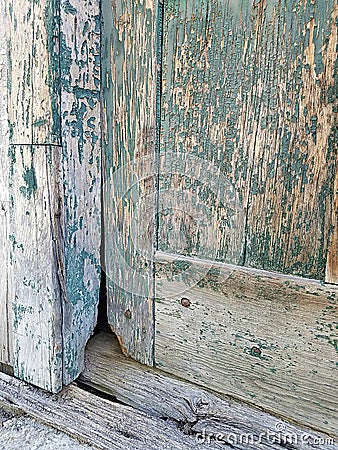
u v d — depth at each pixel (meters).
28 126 0.91
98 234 1.03
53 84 0.87
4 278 1.04
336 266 0.77
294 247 0.80
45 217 0.93
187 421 0.90
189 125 0.88
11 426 0.93
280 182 0.80
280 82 0.77
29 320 0.99
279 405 0.87
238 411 0.89
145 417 0.91
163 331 0.99
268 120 0.80
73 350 1.01
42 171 0.91
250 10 0.78
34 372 1.01
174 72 0.88
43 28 0.86
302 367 0.83
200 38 0.84
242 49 0.80
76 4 0.89
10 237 0.99
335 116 0.73
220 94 0.84
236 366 0.91
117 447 0.85
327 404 0.81
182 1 0.85
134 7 0.90
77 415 0.93
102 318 1.13
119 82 0.95
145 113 0.92
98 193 1.01
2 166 0.99
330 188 0.75
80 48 0.91
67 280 0.96
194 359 0.96
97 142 0.99
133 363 1.04
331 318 0.78
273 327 0.85
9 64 0.92
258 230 0.84
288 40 0.76
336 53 0.72
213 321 0.92
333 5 0.71
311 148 0.76
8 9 0.90
